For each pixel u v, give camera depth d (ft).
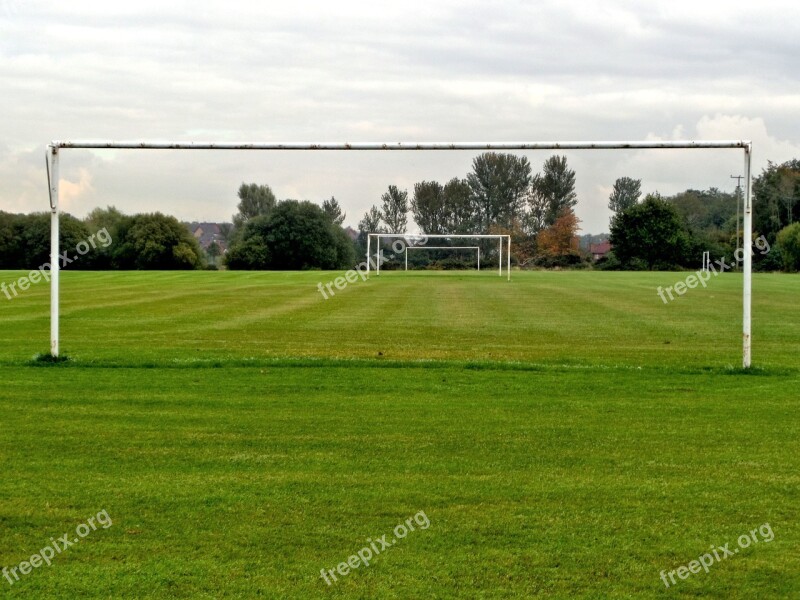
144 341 65.57
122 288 143.64
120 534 22.00
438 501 24.43
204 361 50.11
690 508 23.88
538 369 48.52
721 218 394.32
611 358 56.54
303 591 18.98
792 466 27.81
